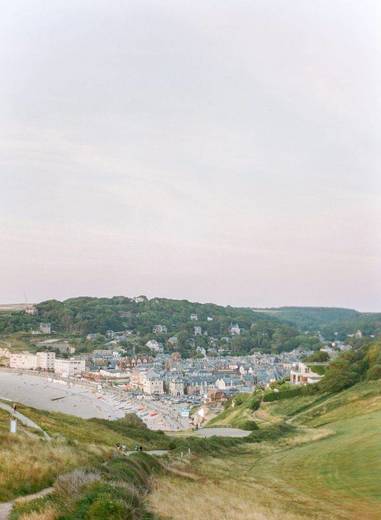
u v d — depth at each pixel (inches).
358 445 3166.8
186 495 1827.0
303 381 6904.5
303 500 2119.8
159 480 1950.1
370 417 4318.4
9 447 1644.9
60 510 1136.8
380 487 2266.2
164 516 1418.6
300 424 4938.5
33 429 2429.9
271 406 6028.5
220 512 1694.1
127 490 1461.6
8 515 1101.1
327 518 1835.6
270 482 2490.2
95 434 3107.8
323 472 2652.6
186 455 2960.1
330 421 4753.9
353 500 2123.5
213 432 4685.0
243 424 5049.2
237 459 3284.9
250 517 1702.8
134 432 3944.4
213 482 2252.7
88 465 1646.2
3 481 1302.9
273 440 3946.9
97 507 1175.0
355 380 5989.2
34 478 1384.1
